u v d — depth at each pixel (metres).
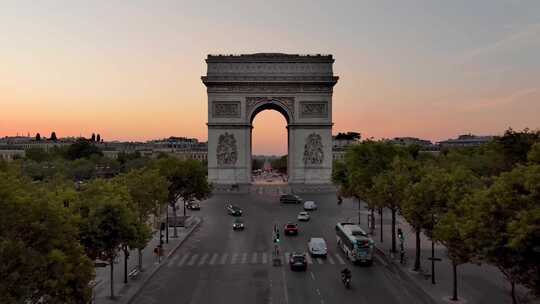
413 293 66.44
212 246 97.81
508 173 46.75
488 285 69.25
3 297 37.22
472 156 156.75
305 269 79.00
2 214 38.69
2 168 48.06
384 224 124.00
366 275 76.12
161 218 125.56
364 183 108.31
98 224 59.16
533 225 40.16
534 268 43.31
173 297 64.75
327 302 62.38
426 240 103.94
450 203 62.75
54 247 42.75
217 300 63.31
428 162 125.69
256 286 69.75
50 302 41.75
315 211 146.00
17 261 38.47
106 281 72.06
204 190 123.69
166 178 111.69
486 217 46.47
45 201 41.47
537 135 111.69
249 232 112.75
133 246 63.59
